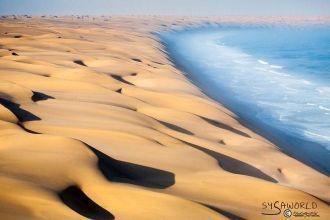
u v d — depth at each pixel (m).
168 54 31.30
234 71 27.34
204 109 11.88
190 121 10.26
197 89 15.78
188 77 20.31
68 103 10.08
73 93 11.56
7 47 22.23
